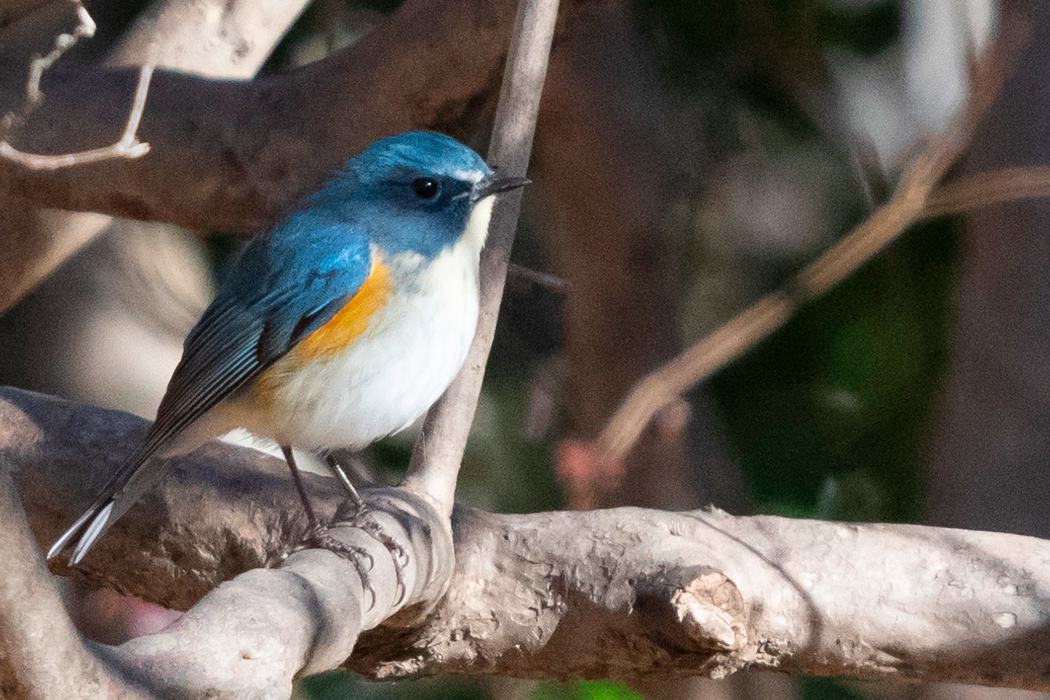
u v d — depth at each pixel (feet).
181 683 16.49
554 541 24.80
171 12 38.96
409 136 27.89
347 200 27.30
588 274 40.14
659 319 40.24
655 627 23.31
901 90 42.55
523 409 42.06
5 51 34.91
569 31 33.47
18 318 42.78
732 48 38.04
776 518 25.21
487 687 39.58
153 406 43.29
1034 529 32.83
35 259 38.96
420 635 25.02
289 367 26.76
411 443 42.60
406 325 26.43
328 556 21.50
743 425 38.19
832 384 37.11
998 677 24.30
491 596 24.88
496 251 27.40
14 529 14.74
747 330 28.94
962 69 36.63
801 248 40.40
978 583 24.25
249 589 18.86
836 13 39.42
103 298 43.55
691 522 24.99
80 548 24.27
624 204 39.19
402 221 26.86
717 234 40.91
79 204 35.50
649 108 38.99
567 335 41.11
